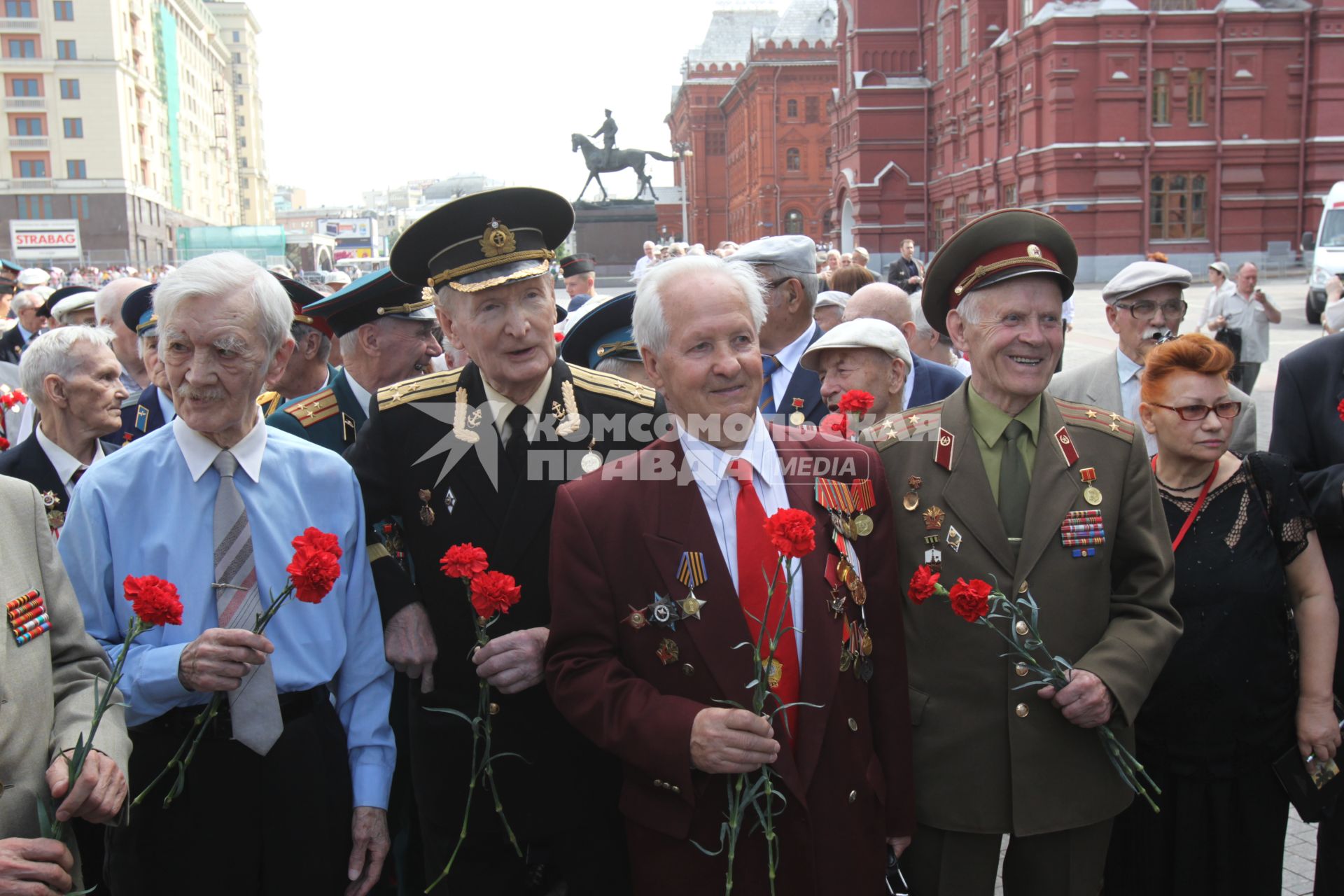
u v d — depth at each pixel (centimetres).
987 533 271
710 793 241
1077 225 3203
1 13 7031
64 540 262
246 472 268
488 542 286
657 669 246
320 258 6178
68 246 6756
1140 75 3153
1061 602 268
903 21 4122
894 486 285
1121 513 277
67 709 234
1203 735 300
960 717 269
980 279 275
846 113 4281
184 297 253
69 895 217
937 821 270
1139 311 467
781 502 255
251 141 14312
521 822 277
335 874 269
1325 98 3186
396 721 341
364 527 288
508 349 278
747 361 242
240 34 14138
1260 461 314
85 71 7175
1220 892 306
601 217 2656
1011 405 281
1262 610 301
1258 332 1291
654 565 247
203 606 261
